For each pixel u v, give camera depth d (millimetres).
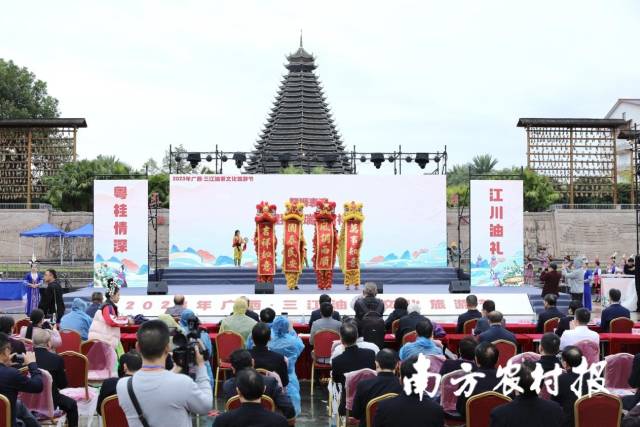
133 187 21938
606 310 13102
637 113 55688
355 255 20516
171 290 21672
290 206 20578
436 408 5887
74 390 9047
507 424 5707
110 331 11266
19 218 37812
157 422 4957
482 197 22172
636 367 7855
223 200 25094
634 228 38125
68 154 41969
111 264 21938
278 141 42688
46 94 54406
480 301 17656
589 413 6645
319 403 11266
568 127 41438
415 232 25266
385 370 6770
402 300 12391
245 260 25125
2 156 41125
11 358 7734
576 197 42094
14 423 6887
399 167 25812
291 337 9234
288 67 44406
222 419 5160
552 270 20719
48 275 16750
